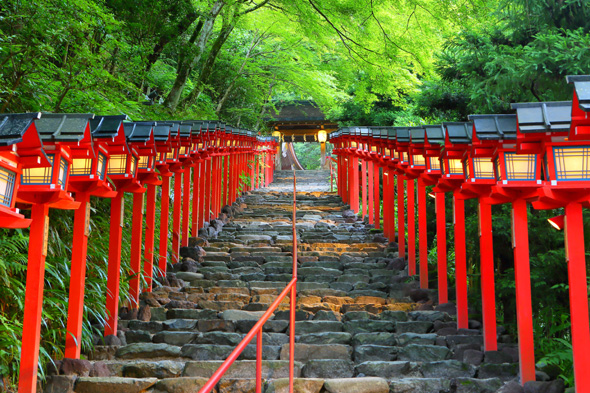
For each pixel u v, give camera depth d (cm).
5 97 499
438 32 1052
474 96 692
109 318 550
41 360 439
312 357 525
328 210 1331
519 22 693
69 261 520
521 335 452
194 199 978
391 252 903
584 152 372
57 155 343
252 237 1025
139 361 500
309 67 1822
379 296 715
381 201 1327
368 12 1036
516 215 456
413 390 454
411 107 1401
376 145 959
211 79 1689
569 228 381
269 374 484
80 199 474
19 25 500
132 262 632
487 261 534
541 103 379
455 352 528
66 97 564
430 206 903
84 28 526
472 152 500
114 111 628
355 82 1462
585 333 373
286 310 636
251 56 1789
